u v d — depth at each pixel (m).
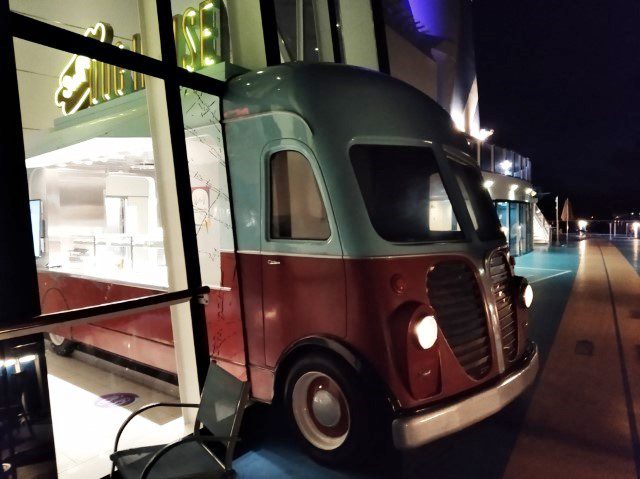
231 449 2.66
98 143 5.08
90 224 7.00
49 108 7.32
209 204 4.36
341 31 7.85
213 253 4.34
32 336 2.69
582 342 6.65
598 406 4.59
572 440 3.96
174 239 3.80
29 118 7.12
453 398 3.41
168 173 3.75
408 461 3.70
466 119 18.81
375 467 3.62
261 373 4.07
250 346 4.13
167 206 3.79
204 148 4.36
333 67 3.92
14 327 2.55
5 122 2.58
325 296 3.56
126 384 5.57
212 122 4.24
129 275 5.46
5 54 2.59
